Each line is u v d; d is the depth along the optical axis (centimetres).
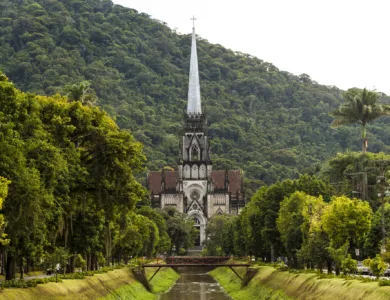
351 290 7569
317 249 10306
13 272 8250
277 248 13788
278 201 14125
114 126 11194
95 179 10006
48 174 7944
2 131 6962
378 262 7931
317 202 11588
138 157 10775
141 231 17325
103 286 10519
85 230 10994
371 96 17938
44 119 9406
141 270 14912
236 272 17262
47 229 8606
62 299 7831
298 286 9950
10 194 6975
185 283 19738
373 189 16125
